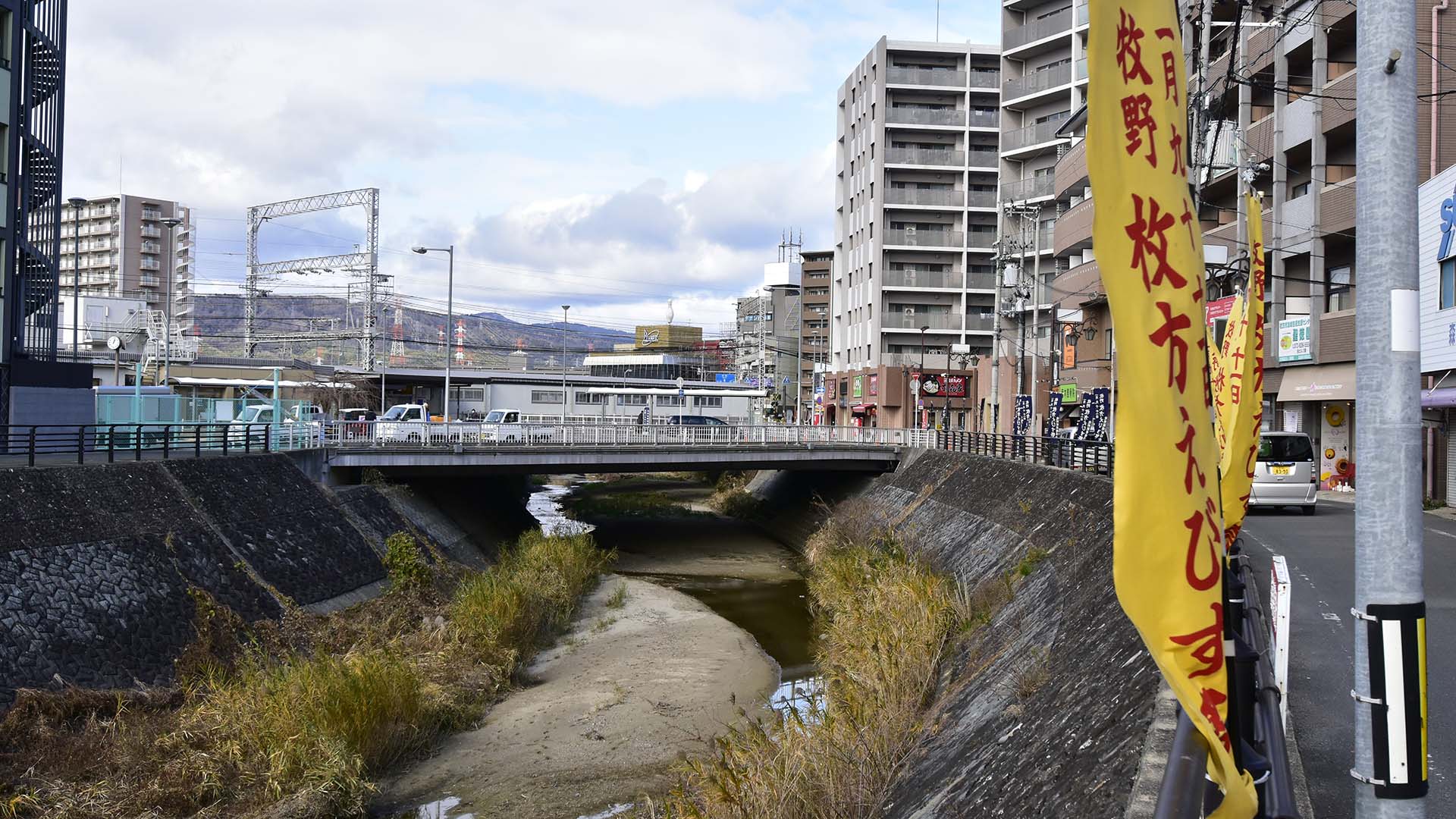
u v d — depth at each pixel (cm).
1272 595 605
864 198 6712
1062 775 721
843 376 7094
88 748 1286
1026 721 955
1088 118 268
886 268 6394
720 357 13075
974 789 880
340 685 1490
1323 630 1015
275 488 2528
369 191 7494
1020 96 5916
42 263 2889
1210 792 317
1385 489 331
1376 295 335
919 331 6353
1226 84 2125
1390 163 335
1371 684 331
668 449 3803
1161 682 709
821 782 1057
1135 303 268
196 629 1742
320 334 7812
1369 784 330
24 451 2477
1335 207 2745
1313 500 2088
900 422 6175
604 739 1625
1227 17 3123
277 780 1256
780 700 1838
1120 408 266
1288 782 301
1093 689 859
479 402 7450
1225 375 596
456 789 1422
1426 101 2447
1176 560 263
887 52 6350
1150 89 278
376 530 2777
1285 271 3092
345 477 3177
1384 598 329
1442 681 819
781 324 11106
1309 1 2803
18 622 1455
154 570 1800
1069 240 4175
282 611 1997
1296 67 3067
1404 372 330
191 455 2545
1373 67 340
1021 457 2919
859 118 6862
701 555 3700
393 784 1438
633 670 2059
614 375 12619
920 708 1368
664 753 1552
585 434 3831
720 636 2369
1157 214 273
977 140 6353
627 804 1349
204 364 6769
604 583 3062
